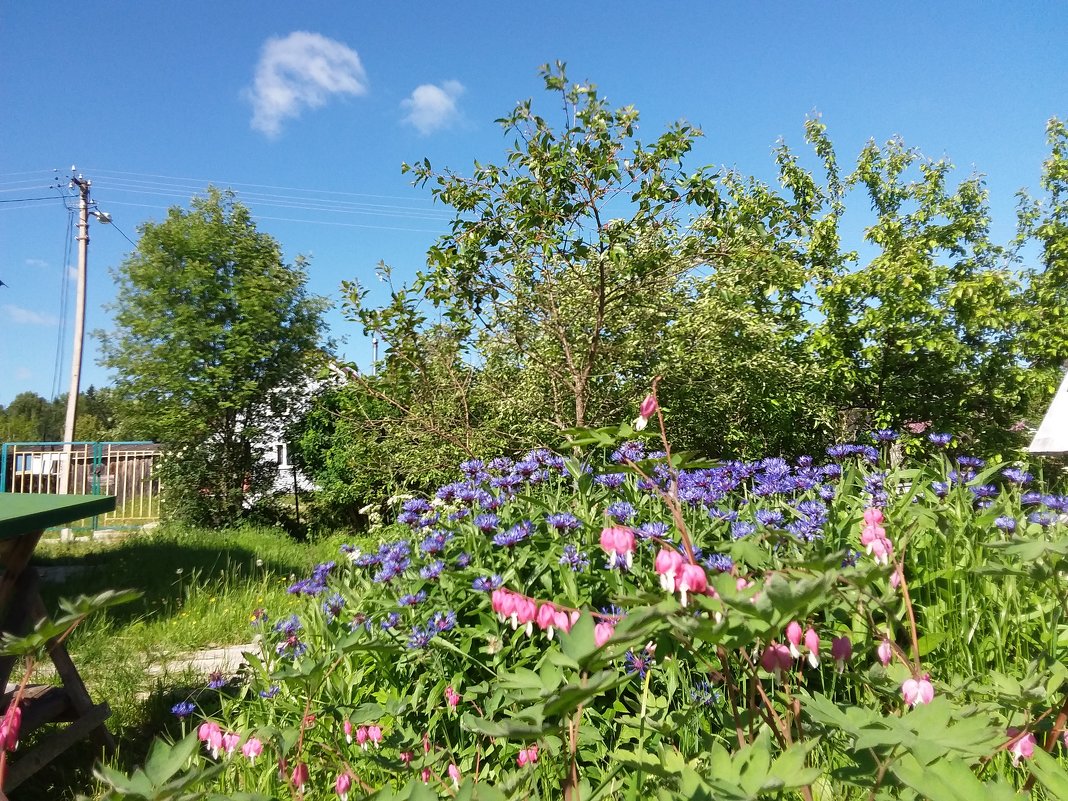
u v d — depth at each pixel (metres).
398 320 6.13
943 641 2.62
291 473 13.68
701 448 8.04
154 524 14.24
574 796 1.37
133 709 4.07
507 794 1.51
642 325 7.02
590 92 5.54
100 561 9.20
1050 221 11.70
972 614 2.72
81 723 3.40
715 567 2.29
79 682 3.52
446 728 2.67
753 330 7.66
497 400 7.55
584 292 6.69
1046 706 1.64
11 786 3.02
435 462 7.78
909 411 9.47
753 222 7.19
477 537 3.38
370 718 1.84
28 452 14.62
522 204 5.79
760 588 1.23
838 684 2.33
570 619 1.37
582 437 1.46
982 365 9.45
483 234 6.00
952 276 9.75
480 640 2.87
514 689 1.27
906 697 1.38
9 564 3.31
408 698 2.73
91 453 15.23
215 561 8.68
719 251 6.24
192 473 12.89
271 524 13.30
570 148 5.73
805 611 1.27
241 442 13.19
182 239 12.88
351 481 12.46
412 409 6.91
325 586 3.52
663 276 6.46
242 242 13.43
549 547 3.17
